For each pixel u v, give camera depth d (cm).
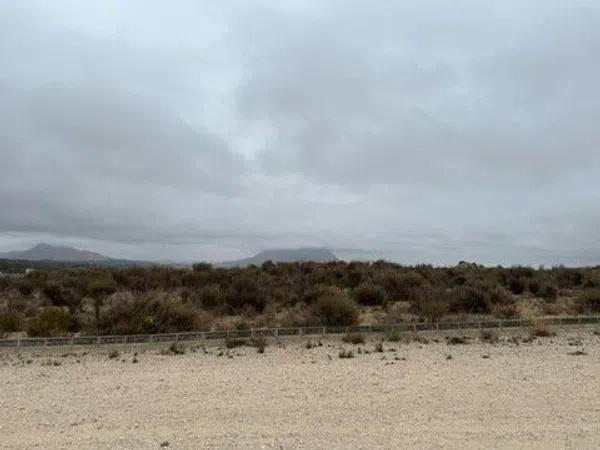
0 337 1711
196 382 1180
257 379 1201
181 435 827
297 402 1010
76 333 1791
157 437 818
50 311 1825
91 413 955
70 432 849
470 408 956
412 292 2572
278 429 852
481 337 1700
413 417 908
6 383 1189
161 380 1202
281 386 1135
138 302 1861
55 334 1750
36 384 1179
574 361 1366
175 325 1791
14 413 959
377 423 877
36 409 984
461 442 782
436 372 1252
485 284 2647
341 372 1259
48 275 3381
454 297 2289
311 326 1839
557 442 780
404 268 3900
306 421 893
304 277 3195
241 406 986
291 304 2403
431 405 979
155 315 1805
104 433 841
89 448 772
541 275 3591
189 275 3195
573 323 1920
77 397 1067
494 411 937
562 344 1595
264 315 2133
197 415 933
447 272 3681
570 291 3058
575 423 868
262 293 2405
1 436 833
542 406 965
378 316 2080
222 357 1455
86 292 2802
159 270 3453
